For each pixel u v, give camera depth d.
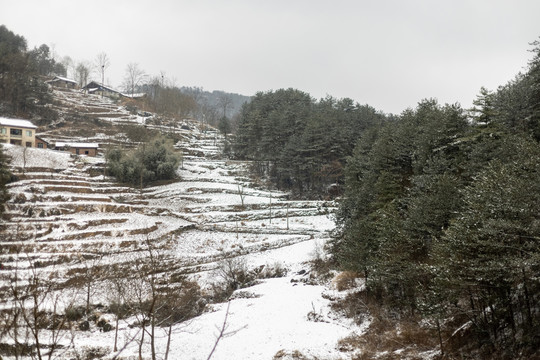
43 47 187.75
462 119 43.41
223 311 40.16
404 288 32.72
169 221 68.56
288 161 87.88
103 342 32.66
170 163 89.44
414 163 43.56
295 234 64.06
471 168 34.38
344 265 37.12
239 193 79.38
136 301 39.16
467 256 23.11
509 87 38.91
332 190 84.56
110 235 56.91
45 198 64.56
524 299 24.06
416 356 25.75
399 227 32.03
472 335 25.33
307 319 36.09
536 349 20.59
